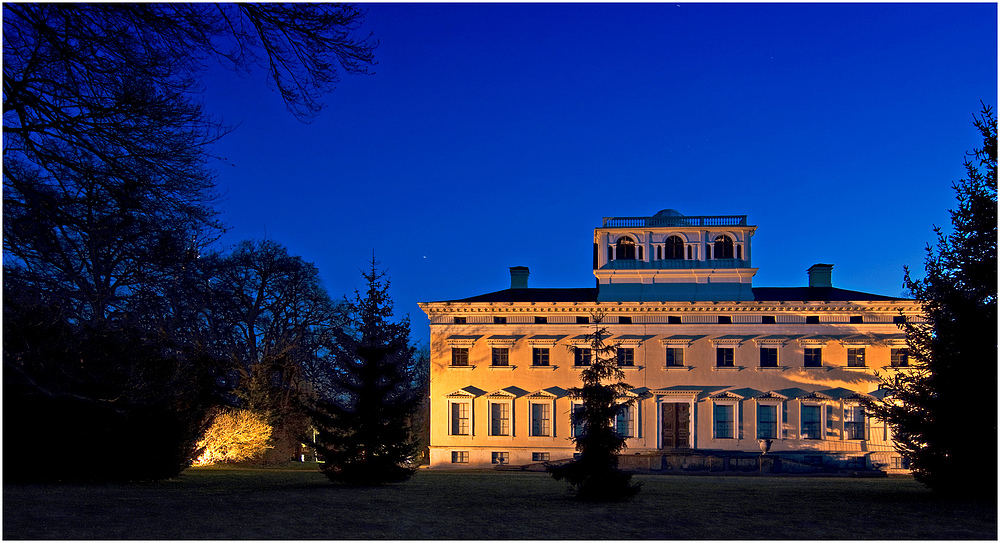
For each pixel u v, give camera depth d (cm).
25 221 1736
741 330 6078
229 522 1719
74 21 1666
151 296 2325
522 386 6153
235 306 5356
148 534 1522
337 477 3017
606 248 6569
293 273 6153
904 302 5875
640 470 5494
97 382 2525
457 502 2298
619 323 6166
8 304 1894
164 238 2019
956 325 2317
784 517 1938
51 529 1534
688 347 6100
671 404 6072
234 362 5244
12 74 1688
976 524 1795
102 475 2792
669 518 1933
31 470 2627
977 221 2369
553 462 5750
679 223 6519
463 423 6175
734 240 6462
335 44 1761
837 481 3953
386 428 3042
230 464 5206
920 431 2388
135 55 1727
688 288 6419
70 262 1947
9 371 2080
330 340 6469
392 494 2545
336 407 3073
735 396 5950
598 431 2466
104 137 1773
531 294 6806
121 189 1842
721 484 3425
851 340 5944
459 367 6212
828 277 6775
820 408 5900
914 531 1692
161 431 2973
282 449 5756
